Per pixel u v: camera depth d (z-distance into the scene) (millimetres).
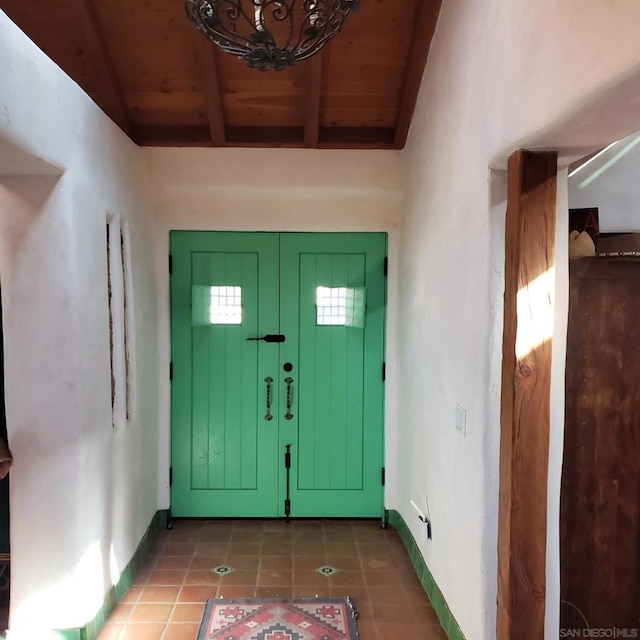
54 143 2031
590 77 1257
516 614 1746
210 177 3424
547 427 1728
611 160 2391
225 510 3670
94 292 2418
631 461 2072
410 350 3221
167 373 3566
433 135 2705
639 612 2107
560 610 2109
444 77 2504
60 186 2162
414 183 3131
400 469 3512
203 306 3576
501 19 1779
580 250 2111
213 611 2588
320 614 2574
